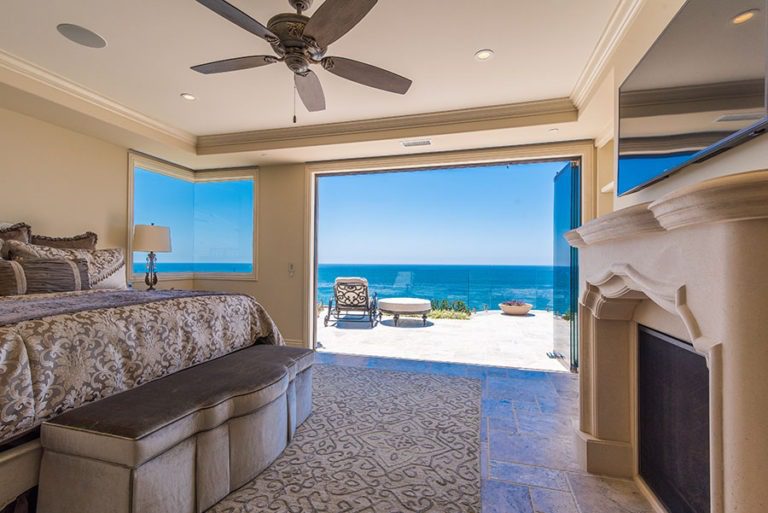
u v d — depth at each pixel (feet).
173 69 8.97
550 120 10.57
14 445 4.56
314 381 11.18
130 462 4.32
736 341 2.74
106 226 12.73
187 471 5.05
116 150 13.05
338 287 22.47
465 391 10.31
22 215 10.44
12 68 8.62
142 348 6.01
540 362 13.92
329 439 7.43
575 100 10.15
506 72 8.97
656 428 5.53
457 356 14.82
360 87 9.75
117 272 10.60
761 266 2.64
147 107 11.21
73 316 5.29
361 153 13.73
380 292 40.19
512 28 7.29
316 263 15.60
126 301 6.84
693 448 4.56
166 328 6.55
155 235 13.19
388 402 9.45
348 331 21.02
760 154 3.40
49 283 8.39
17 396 4.35
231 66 6.71
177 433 4.84
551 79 9.32
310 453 6.87
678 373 4.92
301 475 6.17
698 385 4.45
